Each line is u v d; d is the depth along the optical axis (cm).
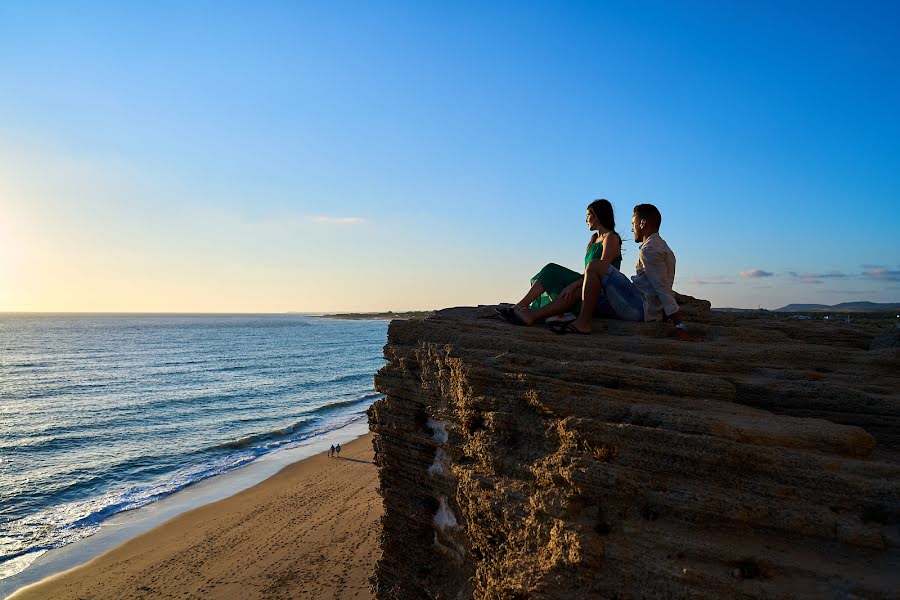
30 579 1753
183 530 2097
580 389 504
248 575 1617
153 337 16912
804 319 913
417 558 793
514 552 486
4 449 3450
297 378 7331
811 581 335
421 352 722
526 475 522
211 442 3638
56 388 6197
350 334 19650
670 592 358
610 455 440
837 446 414
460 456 662
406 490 799
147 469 3027
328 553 1712
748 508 381
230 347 13038
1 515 2333
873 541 344
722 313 874
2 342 14212
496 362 584
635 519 411
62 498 2559
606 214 741
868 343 738
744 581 345
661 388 515
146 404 5162
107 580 1700
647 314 715
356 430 3984
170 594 1557
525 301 754
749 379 547
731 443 405
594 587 392
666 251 700
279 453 3316
